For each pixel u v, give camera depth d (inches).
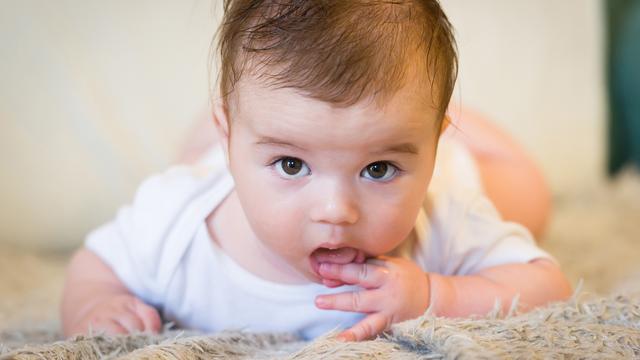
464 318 35.7
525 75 72.1
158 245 41.4
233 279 40.3
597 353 30.6
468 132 56.4
